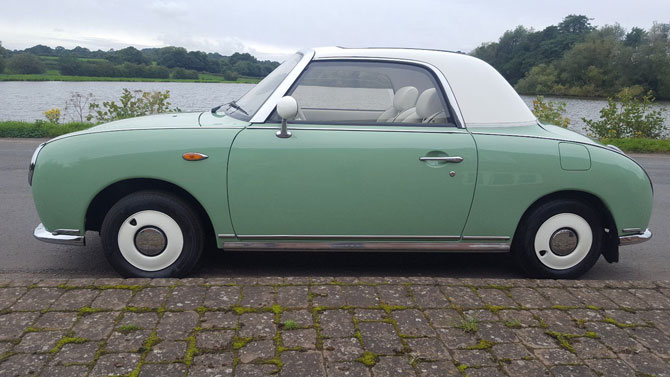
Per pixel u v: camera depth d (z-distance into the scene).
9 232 4.79
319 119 3.77
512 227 3.64
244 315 2.82
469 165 3.50
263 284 3.21
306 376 2.32
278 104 3.27
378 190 3.48
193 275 3.81
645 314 3.03
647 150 12.25
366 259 4.30
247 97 4.00
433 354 2.52
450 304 3.04
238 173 3.40
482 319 2.88
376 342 2.60
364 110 3.79
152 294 3.04
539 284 3.39
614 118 14.48
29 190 6.39
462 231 3.62
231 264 4.06
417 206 3.53
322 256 4.34
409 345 2.59
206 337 2.60
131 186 3.54
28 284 3.12
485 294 3.20
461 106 3.64
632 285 3.44
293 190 3.44
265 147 3.41
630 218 3.76
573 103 25.67
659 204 6.83
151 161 3.37
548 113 12.20
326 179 3.44
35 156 3.53
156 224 3.47
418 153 3.47
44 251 4.32
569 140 3.68
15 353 2.42
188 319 2.77
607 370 2.46
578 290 3.33
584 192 3.67
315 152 3.42
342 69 3.72
